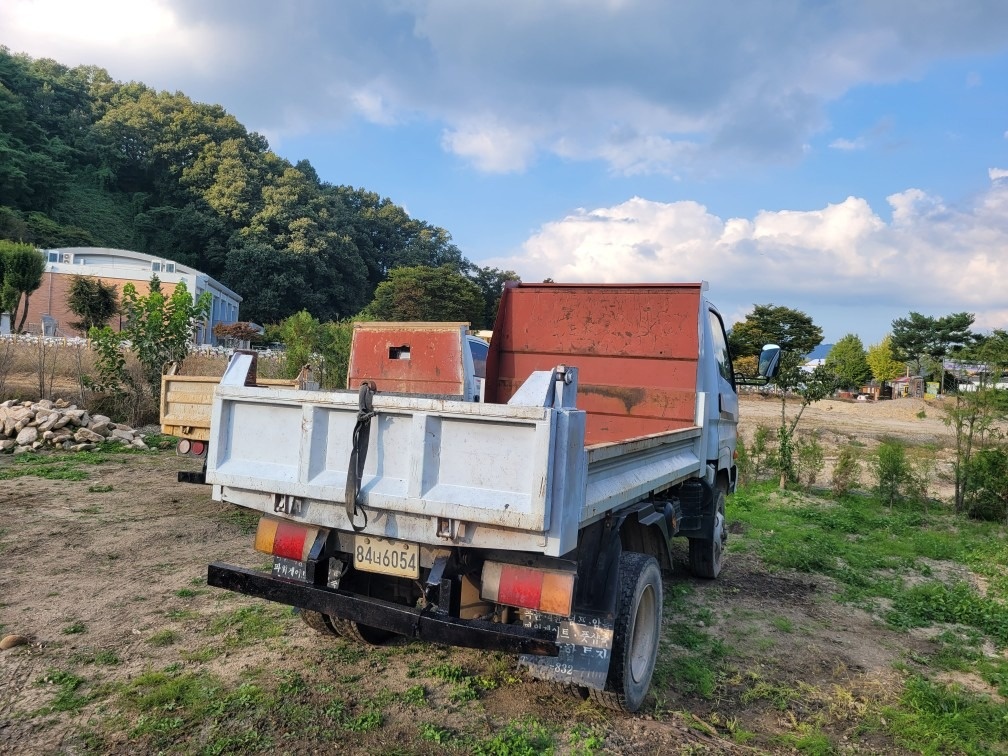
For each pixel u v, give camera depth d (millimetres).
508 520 2848
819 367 13633
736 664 4707
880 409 40594
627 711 3768
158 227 98000
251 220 92875
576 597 3504
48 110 108500
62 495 8227
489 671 4203
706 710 4008
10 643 4141
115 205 101500
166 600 5062
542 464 2814
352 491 3133
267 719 3465
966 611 6016
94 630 4469
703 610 5828
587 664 3416
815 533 9016
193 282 55656
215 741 3238
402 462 3156
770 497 12078
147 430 12859
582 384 5965
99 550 6188
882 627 5719
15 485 8625
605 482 3537
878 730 3891
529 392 2934
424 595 3273
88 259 58656
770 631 5434
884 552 8477
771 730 3801
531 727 3559
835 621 5789
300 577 3600
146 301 13359
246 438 3615
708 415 5859
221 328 52438
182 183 100562
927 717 3963
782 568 7395
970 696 4367
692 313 5648
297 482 3369
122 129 107188
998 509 11141
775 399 47250
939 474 14109
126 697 3611
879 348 75750
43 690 3656
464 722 3584
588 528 3521
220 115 112125
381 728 3465
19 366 15023
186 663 4074
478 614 3555
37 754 3072
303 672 4031
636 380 5809
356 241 110625
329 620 4320
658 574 4059
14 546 6164
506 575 3152
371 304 83312
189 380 7109
